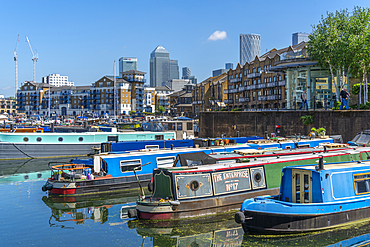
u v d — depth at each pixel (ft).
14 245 47.80
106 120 284.41
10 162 122.01
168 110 491.31
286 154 73.87
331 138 106.63
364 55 137.28
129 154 78.79
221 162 67.87
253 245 47.78
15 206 67.36
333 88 166.61
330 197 48.85
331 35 138.51
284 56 161.27
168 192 55.83
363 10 144.05
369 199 52.03
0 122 258.16
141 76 512.63
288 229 46.68
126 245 47.73
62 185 71.10
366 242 47.73
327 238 48.03
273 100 244.22
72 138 133.18
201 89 379.55
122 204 68.85
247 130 156.97
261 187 61.46
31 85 585.63
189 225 54.49
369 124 119.34
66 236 51.06
